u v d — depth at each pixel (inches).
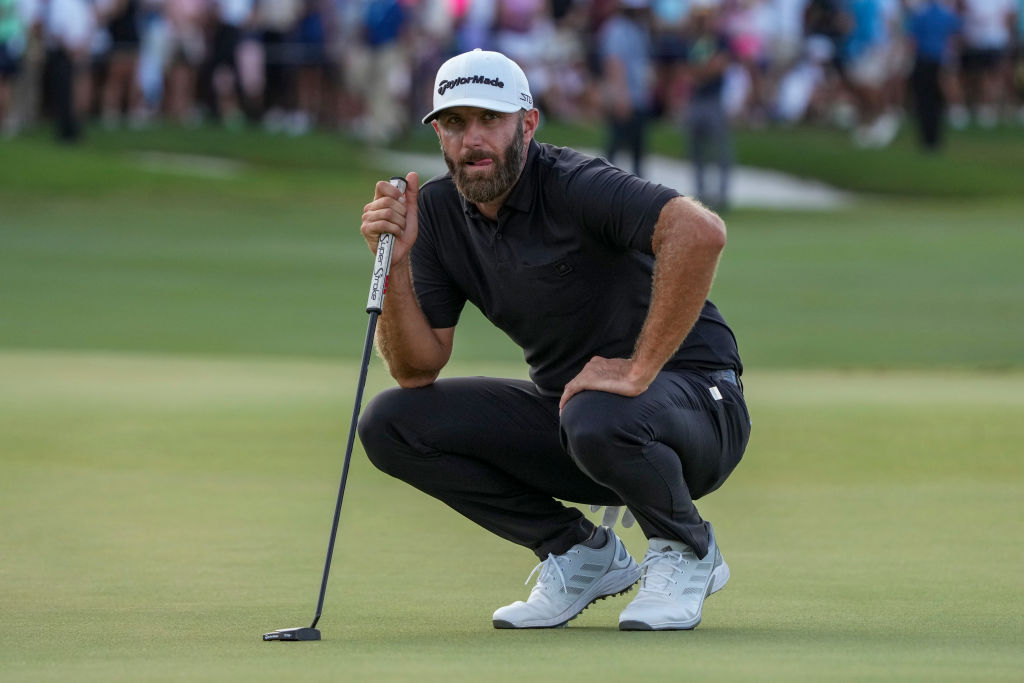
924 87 3373.5
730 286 2178.9
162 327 1866.4
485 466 619.5
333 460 1057.5
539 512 618.8
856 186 3147.1
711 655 508.1
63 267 2306.8
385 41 3144.7
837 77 3422.7
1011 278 2229.3
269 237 2603.3
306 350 1711.4
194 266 2341.3
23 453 1063.0
